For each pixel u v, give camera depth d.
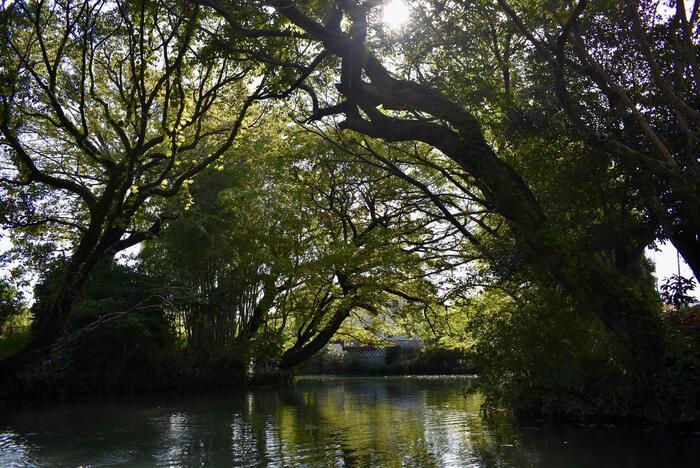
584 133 9.17
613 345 12.35
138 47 15.80
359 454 9.66
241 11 12.40
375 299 24.45
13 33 13.97
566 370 13.04
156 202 19.73
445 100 12.04
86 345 23.42
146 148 14.95
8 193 16.50
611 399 12.36
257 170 27.00
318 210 25.00
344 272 23.06
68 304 15.29
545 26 9.91
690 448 9.45
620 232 13.01
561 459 8.83
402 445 10.47
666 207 11.66
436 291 21.69
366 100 12.73
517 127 12.86
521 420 13.52
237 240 27.33
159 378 25.44
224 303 27.73
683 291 10.79
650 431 11.22
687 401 10.77
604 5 10.48
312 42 15.19
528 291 15.05
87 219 18.95
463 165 11.80
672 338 10.78
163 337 26.31
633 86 11.45
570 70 11.82
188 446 10.69
